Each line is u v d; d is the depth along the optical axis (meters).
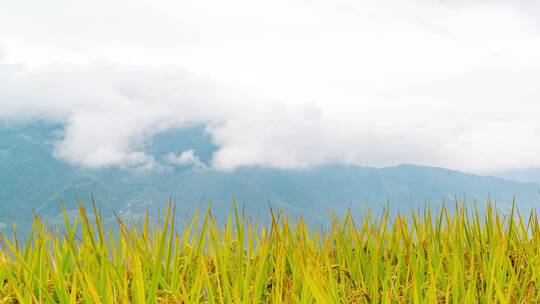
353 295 3.67
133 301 3.55
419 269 4.40
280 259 3.96
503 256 4.20
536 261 4.29
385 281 3.91
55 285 3.75
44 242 4.36
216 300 3.77
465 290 3.99
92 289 3.21
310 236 5.02
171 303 3.51
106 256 4.00
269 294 3.83
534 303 3.79
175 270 4.01
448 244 5.26
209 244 4.52
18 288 3.73
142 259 4.23
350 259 4.77
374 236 5.00
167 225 4.05
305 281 3.42
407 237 5.16
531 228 5.17
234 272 4.28
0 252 4.36
